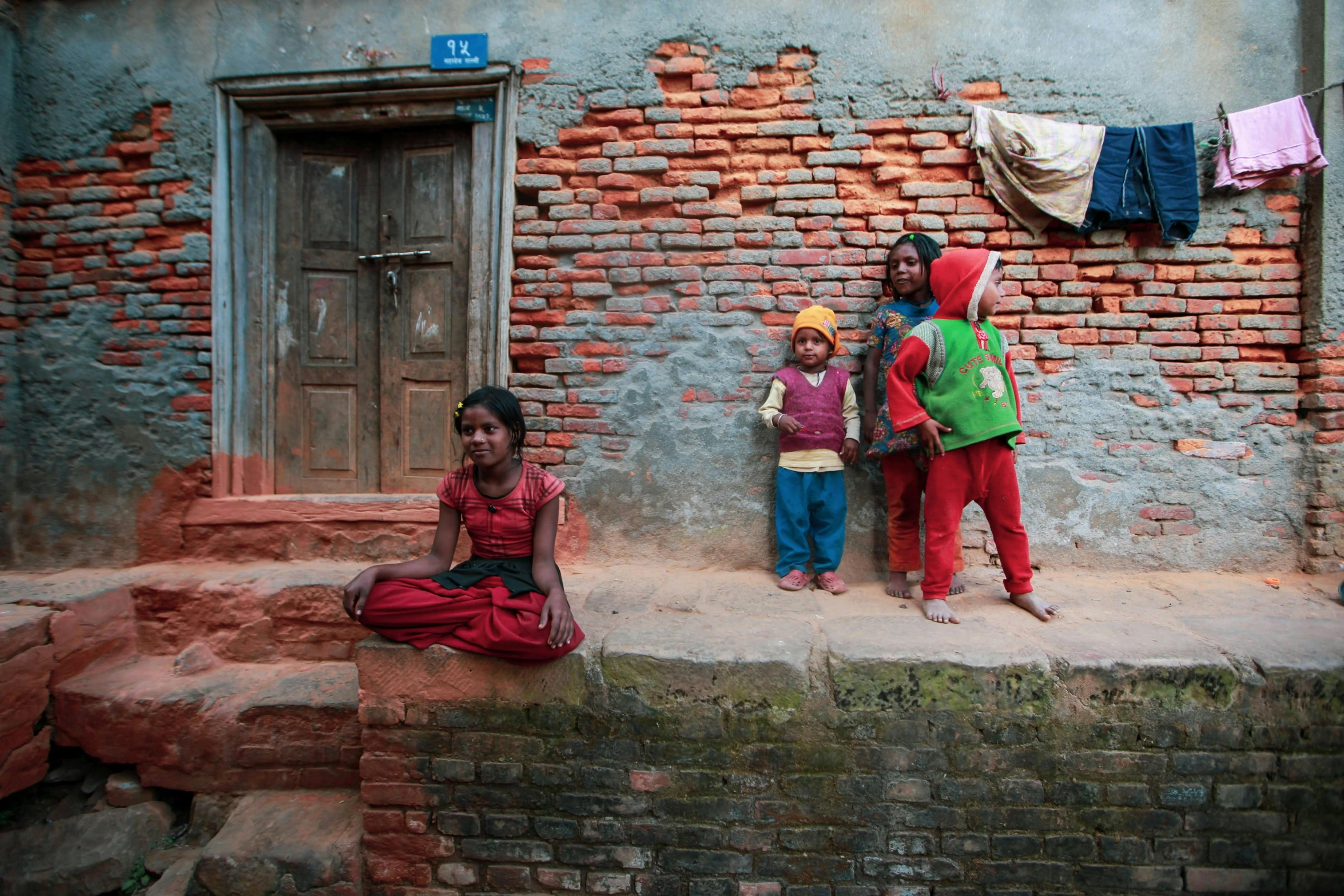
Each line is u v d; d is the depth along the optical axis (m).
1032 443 3.17
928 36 3.18
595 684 2.30
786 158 3.23
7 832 2.70
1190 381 3.14
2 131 3.42
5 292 3.45
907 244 2.96
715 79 3.23
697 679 2.27
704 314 3.24
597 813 2.31
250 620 3.11
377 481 3.59
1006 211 3.14
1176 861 2.21
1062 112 3.15
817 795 2.26
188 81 3.40
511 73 3.30
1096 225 3.10
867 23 3.19
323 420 3.59
